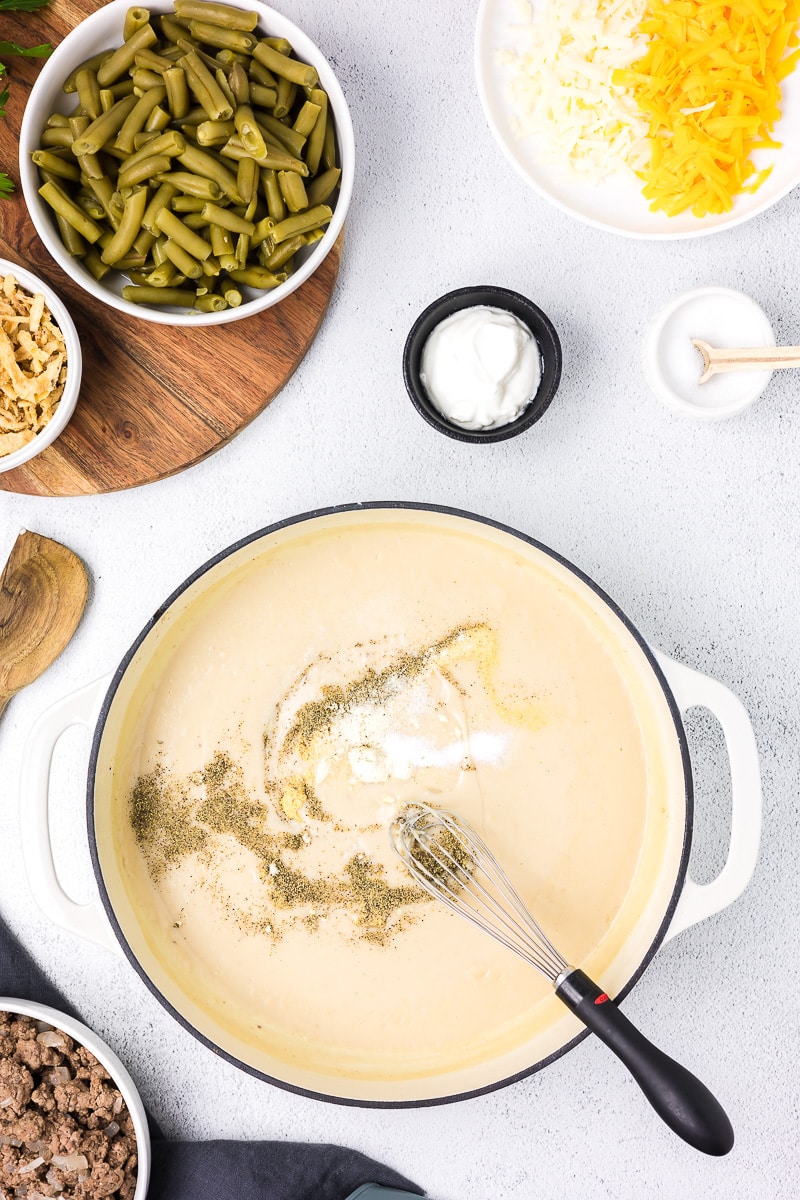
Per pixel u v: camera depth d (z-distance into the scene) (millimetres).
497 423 848
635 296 889
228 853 868
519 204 887
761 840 894
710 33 812
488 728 867
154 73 797
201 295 821
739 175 840
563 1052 797
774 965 895
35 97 798
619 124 839
